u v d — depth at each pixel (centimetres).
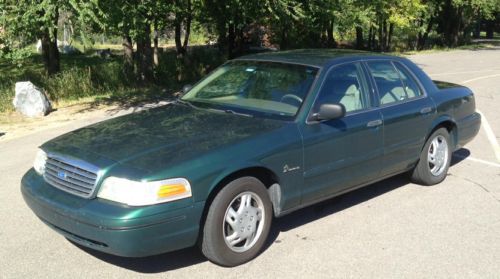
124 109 1235
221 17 1969
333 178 492
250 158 416
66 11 1078
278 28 2281
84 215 374
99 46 4103
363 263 428
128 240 365
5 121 1087
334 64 514
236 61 575
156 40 1923
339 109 459
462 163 728
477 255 443
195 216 387
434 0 3438
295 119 463
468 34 4819
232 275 407
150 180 369
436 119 607
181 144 414
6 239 475
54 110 1223
